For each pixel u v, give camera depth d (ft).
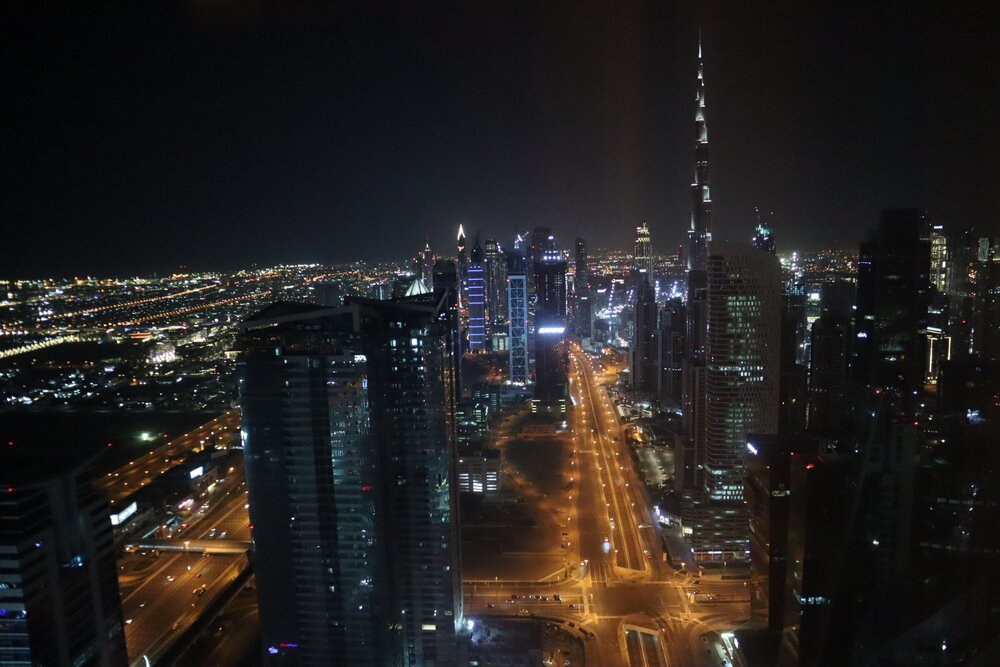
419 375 513.86
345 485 474.08
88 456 336.49
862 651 377.30
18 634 296.71
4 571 293.64
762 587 549.54
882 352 529.45
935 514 340.59
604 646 622.54
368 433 472.44
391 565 518.78
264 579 490.08
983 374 377.30
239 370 469.16
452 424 551.59
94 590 331.77
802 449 478.18
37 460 328.70
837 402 605.73
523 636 574.56
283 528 483.10
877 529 380.37
